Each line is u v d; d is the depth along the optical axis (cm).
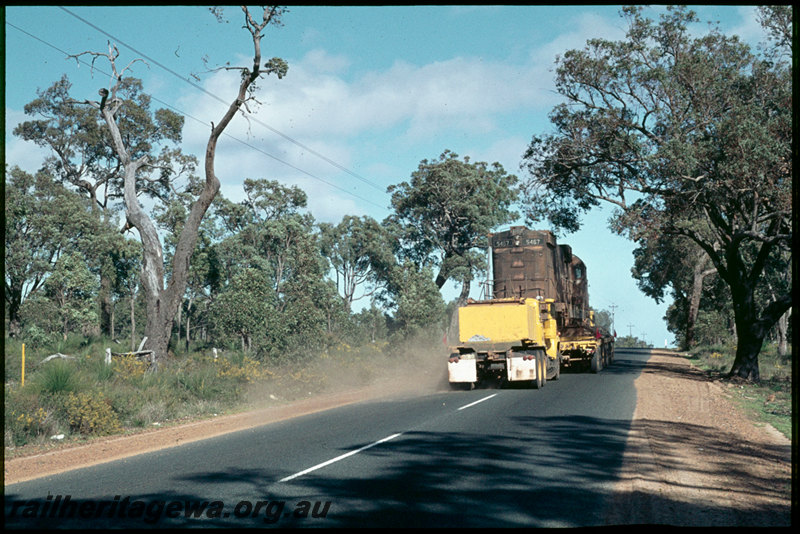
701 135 2691
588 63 2775
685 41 2750
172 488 924
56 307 4734
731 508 776
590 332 3152
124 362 2162
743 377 2847
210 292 5950
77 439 1470
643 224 2794
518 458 1071
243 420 1744
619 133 2866
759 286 5900
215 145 2761
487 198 7100
